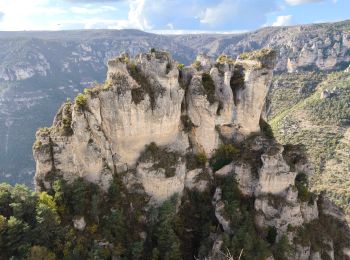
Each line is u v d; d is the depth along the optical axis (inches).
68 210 2652.6
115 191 2763.3
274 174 2778.1
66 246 2480.3
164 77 2741.1
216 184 2984.7
